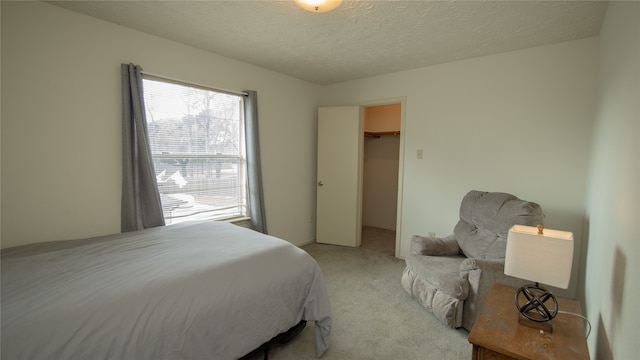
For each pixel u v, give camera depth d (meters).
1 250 1.79
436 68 3.28
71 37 2.16
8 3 1.92
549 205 2.70
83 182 2.27
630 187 1.10
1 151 1.94
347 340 2.04
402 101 3.56
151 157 2.55
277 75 3.68
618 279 1.18
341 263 3.49
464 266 2.13
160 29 2.45
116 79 2.38
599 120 2.06
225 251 1.80
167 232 2.23
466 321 2.10
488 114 2.97
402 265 3.43
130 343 1.16
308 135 4.19
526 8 2.00
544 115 2.69
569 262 1.18
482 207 2.53
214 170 3.16
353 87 4.03
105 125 2.35
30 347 1.01
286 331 1.84
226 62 3.12
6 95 1.94
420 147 3.44
